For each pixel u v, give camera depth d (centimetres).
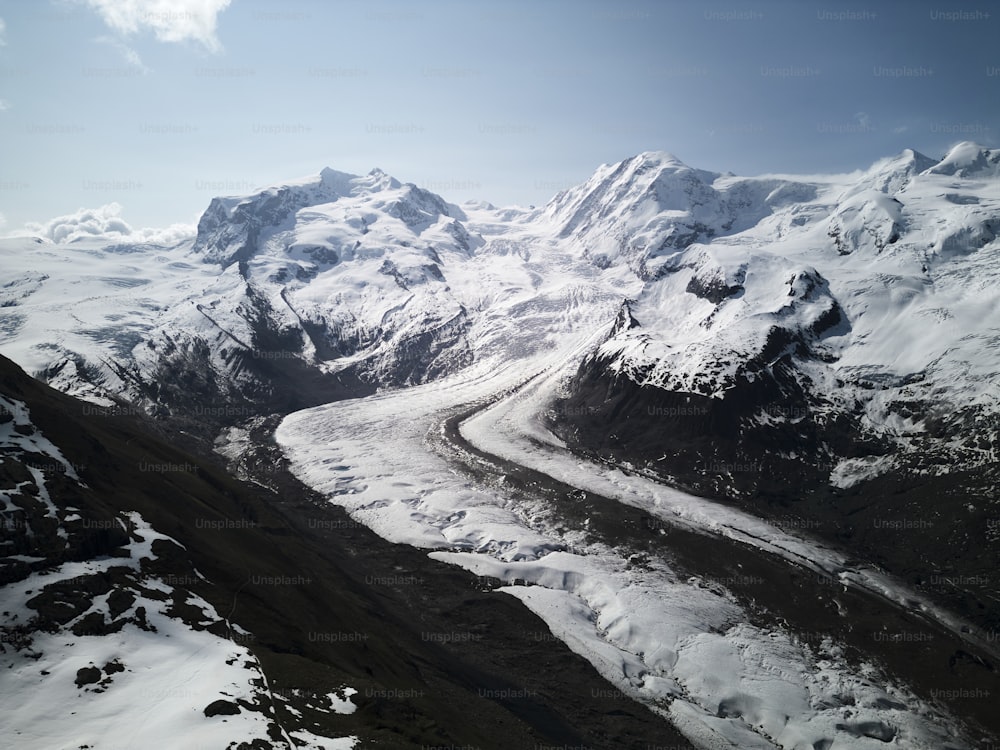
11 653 4819
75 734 4194
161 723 4281
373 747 4494
